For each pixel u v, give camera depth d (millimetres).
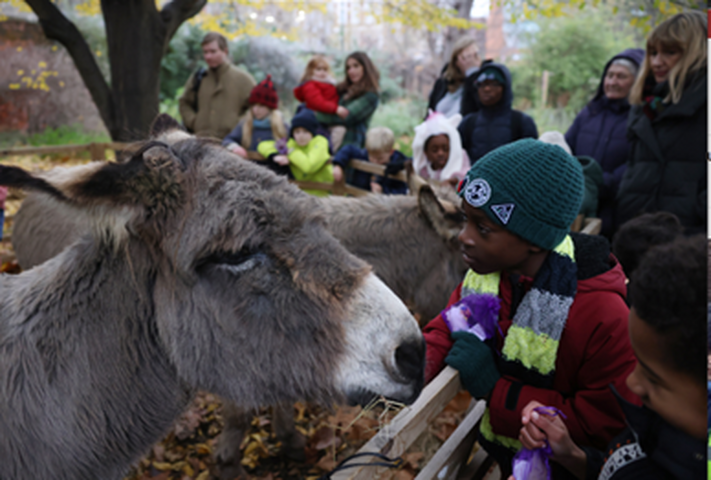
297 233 1470
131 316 1558
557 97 14898
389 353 1462
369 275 1557
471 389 1622
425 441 3131
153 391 1625
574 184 1402
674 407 1015
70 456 1499
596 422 1438
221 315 1478
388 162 5121
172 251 1473
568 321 1470
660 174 3250
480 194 1410
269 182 1528
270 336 1468
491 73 4172
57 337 1510
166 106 15602
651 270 997
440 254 3049
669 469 1059
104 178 1403
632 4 13578
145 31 8258
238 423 2734
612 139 4117
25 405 1462
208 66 7059
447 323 1766
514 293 1654
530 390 1543
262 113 6020
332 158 5566
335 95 6090
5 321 1551
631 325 1058
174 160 1477
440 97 6000
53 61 15469
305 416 3398
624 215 3490
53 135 14586
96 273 1551
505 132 4305
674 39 3033
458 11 14781
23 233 3506
